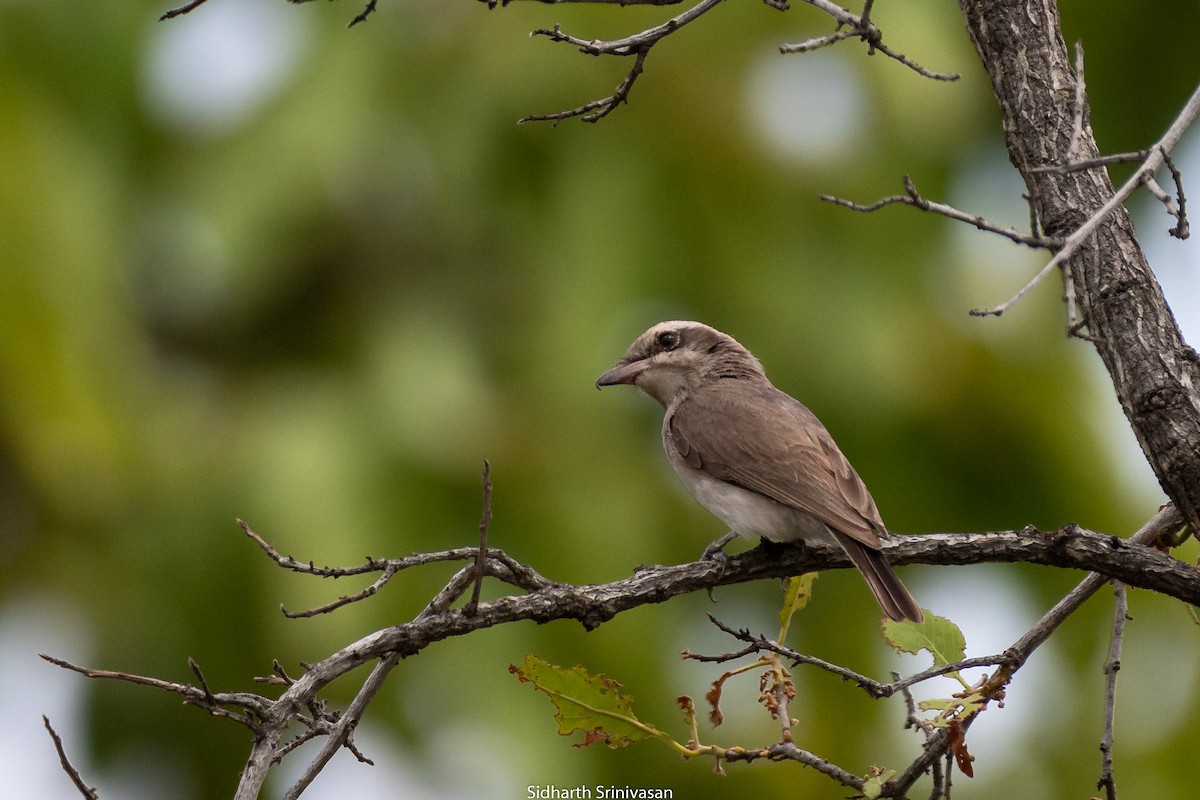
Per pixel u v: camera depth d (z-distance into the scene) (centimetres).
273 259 1272
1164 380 741
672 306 1316
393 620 1227
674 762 1320
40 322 1210
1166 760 1416
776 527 1044
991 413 1364
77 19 1296
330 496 1226
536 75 1285
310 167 1256
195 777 1357
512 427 1266
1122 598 814
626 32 1291
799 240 1313
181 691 655
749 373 1216
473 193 1291
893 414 1334
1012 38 791
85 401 1222
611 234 1273
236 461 1255
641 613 1273
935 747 767
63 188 1234
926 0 1305
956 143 1359
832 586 1391
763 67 1307
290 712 679
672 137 1285
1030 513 1396
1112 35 1486
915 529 1384
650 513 1298
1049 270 613
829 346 1298
